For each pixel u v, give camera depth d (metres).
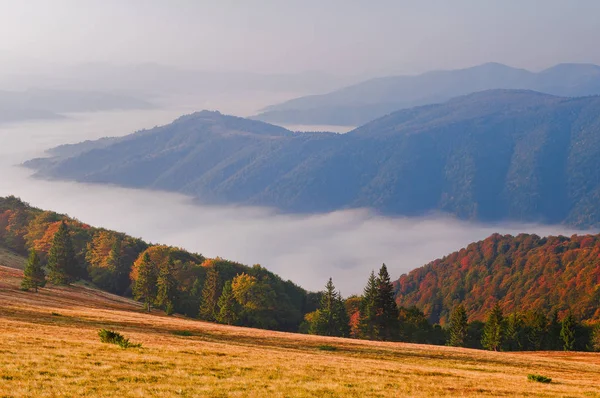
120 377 23.56
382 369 34.25
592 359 66.19
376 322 106.94
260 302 127.25
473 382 31.45
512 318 110.62
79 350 29.45
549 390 30.28
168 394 21.19
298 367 31.05
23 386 20.73
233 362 30.39
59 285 125.56
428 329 114.31
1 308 54.38
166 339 42.12
